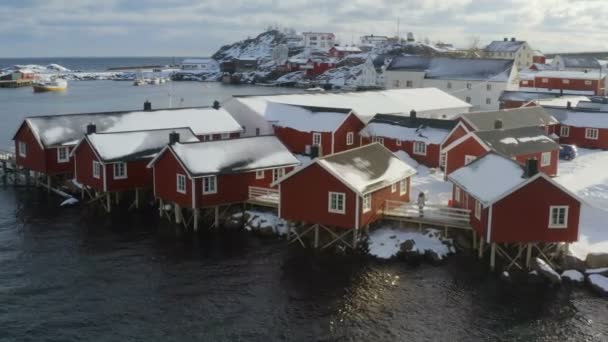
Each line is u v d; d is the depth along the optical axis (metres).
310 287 34.53
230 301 32.84
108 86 199.25
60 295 33.41
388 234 40.06
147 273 36.41
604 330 29.95
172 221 45.72
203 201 43.28
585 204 34.75
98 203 50.41
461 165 50.97
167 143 47.22
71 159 54.62
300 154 64.50
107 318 30.92
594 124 68.81
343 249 39.06
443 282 34.97
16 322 30.38
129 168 48.53
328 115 64.38
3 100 140.88
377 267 37.03
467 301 32.78
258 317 31.11
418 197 42.97
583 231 39.91
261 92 167.62
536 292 33.75
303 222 40.75
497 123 54.78
